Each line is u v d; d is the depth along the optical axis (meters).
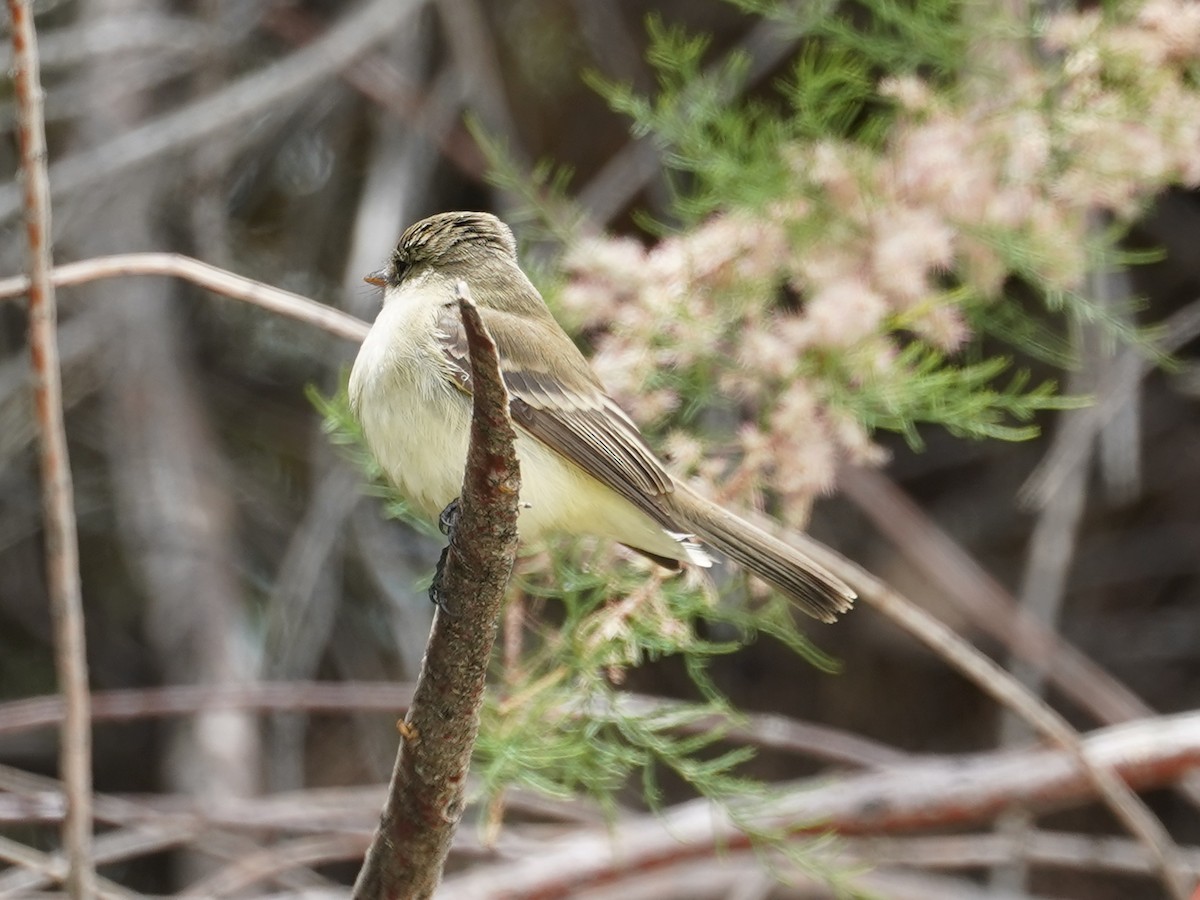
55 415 6.98
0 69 12.89
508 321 7.74
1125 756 9.81
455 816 5.94
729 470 9.59
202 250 13.09
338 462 13.01
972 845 10.87
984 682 9.02
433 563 13.51
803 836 10.12
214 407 14.34
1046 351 9.23
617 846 9.10
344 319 8.09
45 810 9.71
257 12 13.62
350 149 14.20
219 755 12.41
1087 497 14.48
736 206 9.23
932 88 9.70
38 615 14.39
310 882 12.15
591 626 7.74
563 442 7.58
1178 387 12.34
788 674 14.34
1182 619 14.45
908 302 9.06
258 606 14.02
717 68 12.81
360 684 13.21
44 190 6.96
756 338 8.74
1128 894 14.12
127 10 13.59
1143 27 9.48
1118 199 9.32
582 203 13.35
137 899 9.54
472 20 13.13
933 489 14.56
